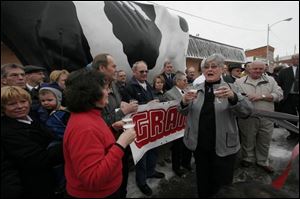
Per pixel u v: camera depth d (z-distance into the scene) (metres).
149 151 2.98
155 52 3.88
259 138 2.68
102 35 3.05
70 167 1.36
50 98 2.30
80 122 1.27
